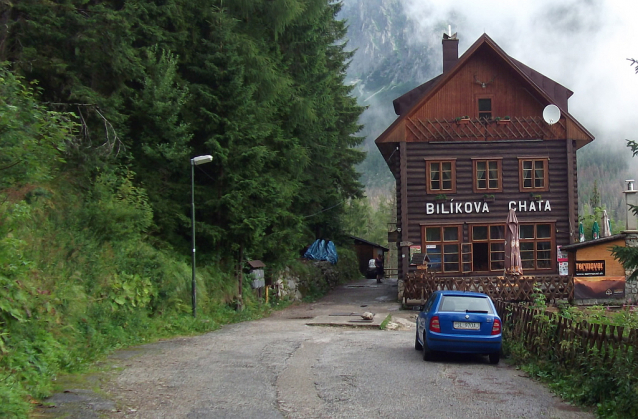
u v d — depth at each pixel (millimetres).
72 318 12664
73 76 17031
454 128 30688
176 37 21781
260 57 23234
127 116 18891
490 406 8555
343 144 45156
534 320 12641
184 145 21297
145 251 18219
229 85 21797
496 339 12469
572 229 30625
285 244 26172
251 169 22547
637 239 25969
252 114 22781
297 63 28531
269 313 25094
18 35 16328
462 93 30969
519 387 10062
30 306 10453
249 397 8828
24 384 8461
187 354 13047
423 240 30438
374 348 14688
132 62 18812
